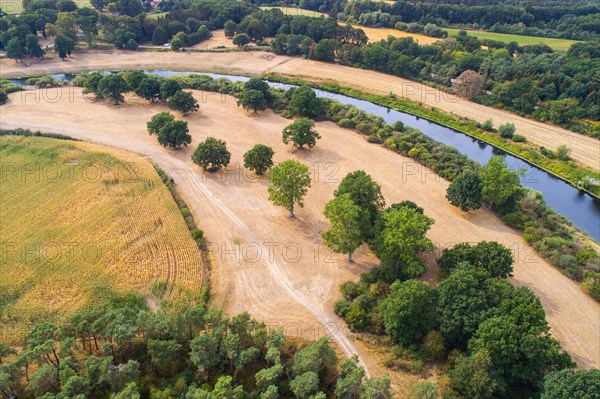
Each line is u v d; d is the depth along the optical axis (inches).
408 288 2605.8
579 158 5093.5
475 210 4106.8
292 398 2251.5
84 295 2957.7
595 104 5777.6
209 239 3585.1
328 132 5506.9
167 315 2623.0
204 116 5767.7
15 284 3011.8
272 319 2876.5
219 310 2694.4
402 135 5270.7
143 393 2207.2
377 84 7012.8
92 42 7859.3
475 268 2869.1
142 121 5551.2
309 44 7854.3
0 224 3587.6
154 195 4060.0
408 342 2655.0
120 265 3225.9
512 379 2346.2
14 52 6904.5
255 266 3321.9
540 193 4340.6
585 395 1989.4
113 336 2304.4
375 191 3592.5
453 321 2549.2
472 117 6043.3
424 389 2151.8
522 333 2337.6
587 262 3403.1
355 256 3464.6
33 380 2103.8
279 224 3791.8
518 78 6392.7
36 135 5039.4
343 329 2819.9
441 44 7662.4
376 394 2096.5
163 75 7263.8
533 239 3686.0
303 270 3302.2
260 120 5718.5
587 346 2819.9
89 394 2178.9
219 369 2377.0
